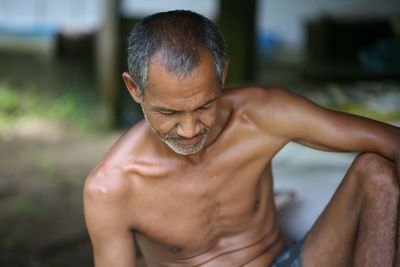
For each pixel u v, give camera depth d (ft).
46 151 19.17
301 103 6.26
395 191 5.72
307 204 9.05
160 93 5.10
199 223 6.35
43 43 37.83
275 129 6.26
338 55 33.47
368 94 12.64
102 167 6.10
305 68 30.63
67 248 12.11
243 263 6.67
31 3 42.70
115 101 21.47
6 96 24.72
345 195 6.18
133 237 6.33
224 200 6.37
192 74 5.00
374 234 5.72
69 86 27.55
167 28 5.13
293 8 41.32
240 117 6.28
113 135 21.03
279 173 10.25
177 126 5.27
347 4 39.93
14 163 17.87
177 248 6.49
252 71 17.40
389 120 10.69
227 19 16.93
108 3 20.58
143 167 6.09
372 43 32.89
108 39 20.89
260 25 41.42
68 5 42.42
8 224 13.24
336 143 6.18
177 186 6.17
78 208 14.23
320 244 6.41
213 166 6.21
